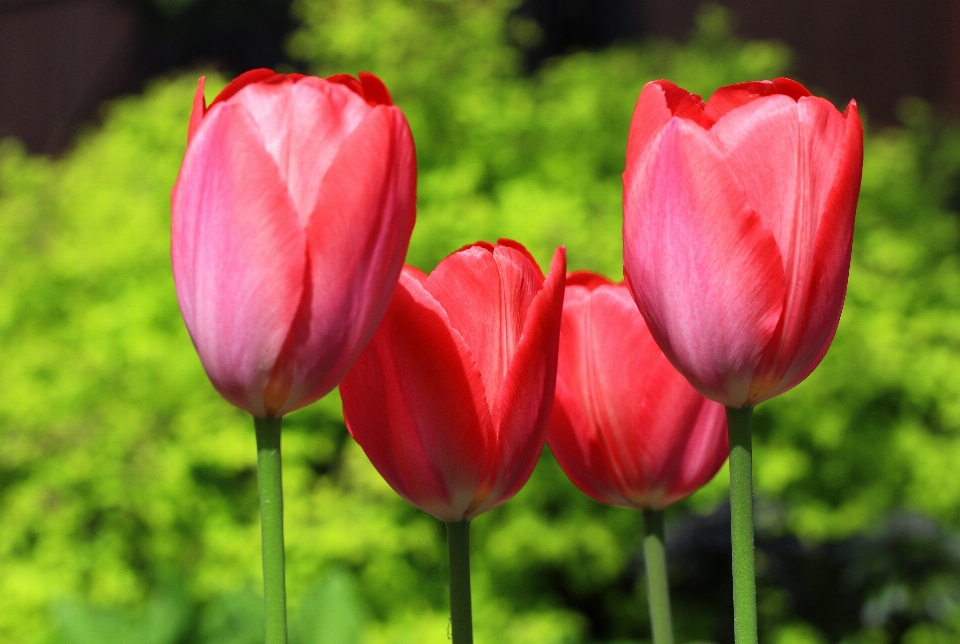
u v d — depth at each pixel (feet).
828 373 11.47
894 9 23.70
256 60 30.04
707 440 2.29
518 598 11.21
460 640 1.95
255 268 1.62
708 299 1.68
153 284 11.93
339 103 1.66
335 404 11.11
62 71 29.40
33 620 9.21
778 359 1.71
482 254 1.94
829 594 10.36
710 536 10.26
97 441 10.00
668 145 1.68
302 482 10.80
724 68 14.84
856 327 11.61
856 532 10.75
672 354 1.76
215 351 1.66
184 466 10.02
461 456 1.86
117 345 11.29
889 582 9.80
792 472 11.19
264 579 1.68
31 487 9.96
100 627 5.77
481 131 12.80
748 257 1.65
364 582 10.36
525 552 11.08
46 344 11.73
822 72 23.85
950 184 16.76
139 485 9.80
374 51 13.20
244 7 29.04
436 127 13.10
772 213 1.70
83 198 14.51
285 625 1.67
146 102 16.40
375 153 1.61
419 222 11.00
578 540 10.91
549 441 2.39
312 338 1.65
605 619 11.88
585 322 2.30
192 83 16.58
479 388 1.84
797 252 1.70
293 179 1.65
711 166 1.65
